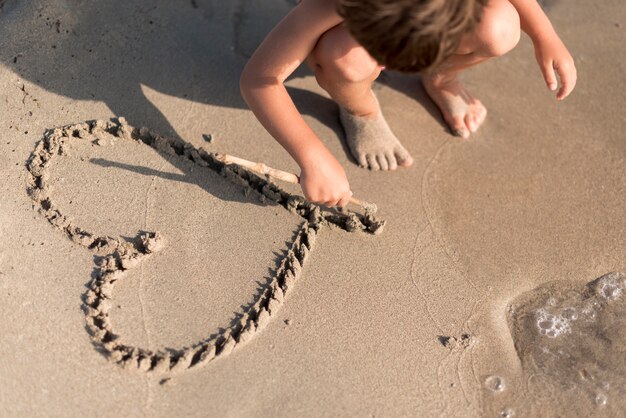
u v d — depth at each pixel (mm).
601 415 991
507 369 1021
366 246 1099
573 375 1021
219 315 1012
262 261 1061
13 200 1056
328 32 996
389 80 1277
